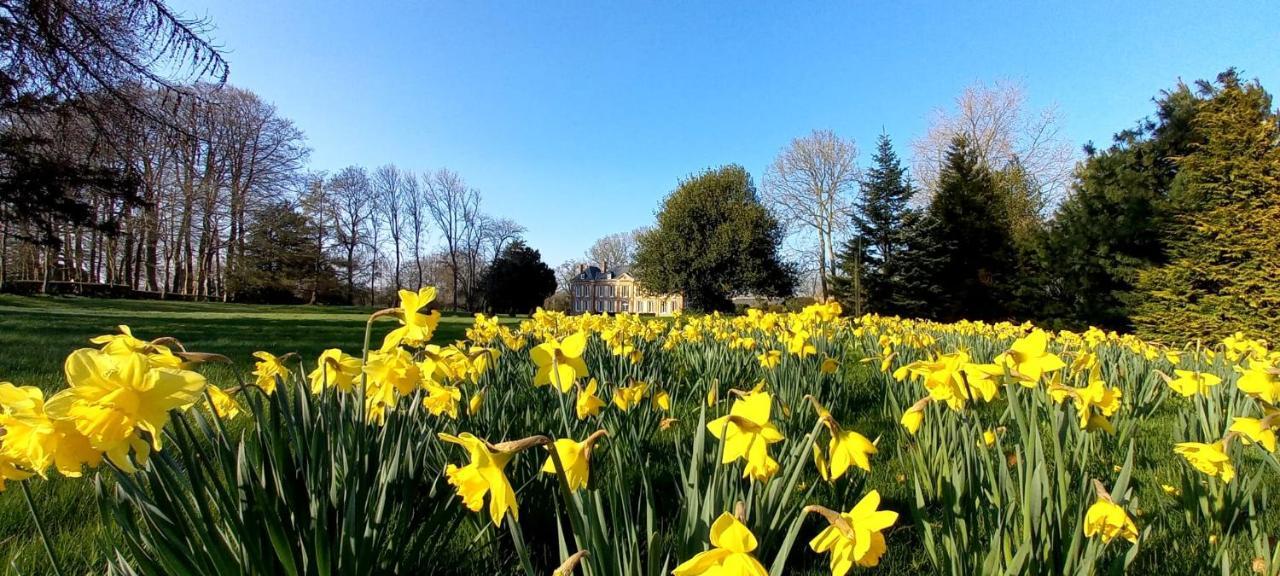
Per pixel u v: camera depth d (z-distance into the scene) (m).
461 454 2.57
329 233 36.91
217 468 2.12
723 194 31.41
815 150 28.50
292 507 1.54
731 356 5.16
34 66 9.03
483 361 2.93
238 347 7.75
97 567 1.81
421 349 2.49
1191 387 2.77
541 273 47.84
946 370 1.80
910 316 24.11
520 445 1.14
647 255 32.06
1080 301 19.36
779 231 31.20
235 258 31.48
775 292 31.42
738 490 1.63
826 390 4.35
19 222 13.62
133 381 1.05
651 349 5.58
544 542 2.10
